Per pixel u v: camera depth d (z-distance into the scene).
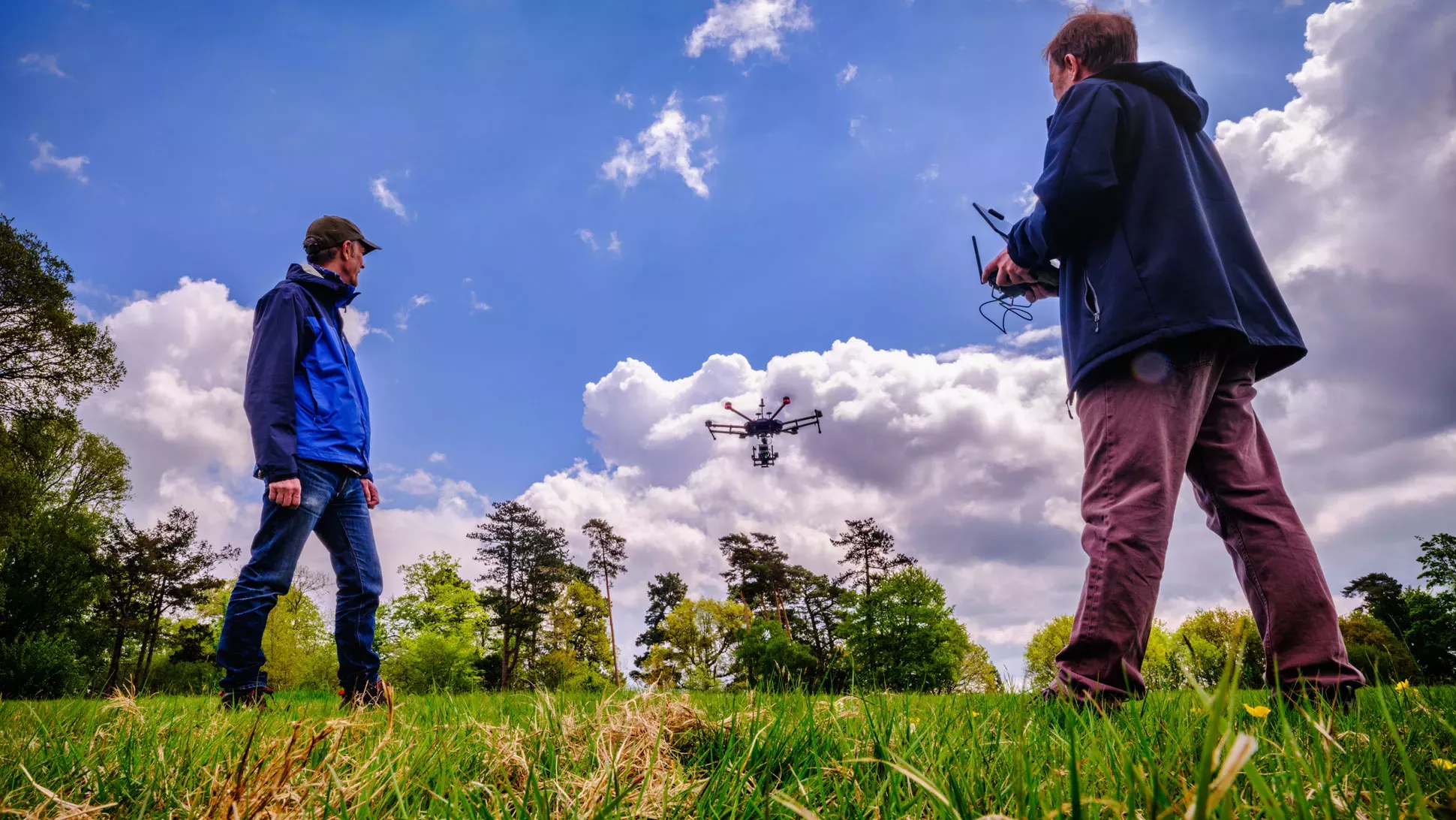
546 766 1.29
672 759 1.41
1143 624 1.90
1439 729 1.32
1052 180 2.14
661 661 36.50
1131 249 2.09
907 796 0.99
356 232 3.69
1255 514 2.04
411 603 39.50
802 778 1.23
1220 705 0.44
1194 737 1.28
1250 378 2.19
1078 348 2.21
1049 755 1.21
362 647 3.36
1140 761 1.07
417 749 1.35
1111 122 2.12
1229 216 2.27
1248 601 2.06
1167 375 2.00
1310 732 1.30
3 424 24.75
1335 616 1.93
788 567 48.34
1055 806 0.89
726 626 37.12
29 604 29.56
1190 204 2.06
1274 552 1.98
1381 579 25.44
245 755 0.93
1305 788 0.91
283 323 3.19
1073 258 2.29
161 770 1.19
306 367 3.29
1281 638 1.94
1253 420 2.17
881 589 32.50
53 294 24.48
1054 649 25.31
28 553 30.31
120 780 1.17
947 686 2.37
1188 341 1.99
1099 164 2.08
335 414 3.32
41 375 24.66
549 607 46.19
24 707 2.09
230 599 2.95
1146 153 2.14
